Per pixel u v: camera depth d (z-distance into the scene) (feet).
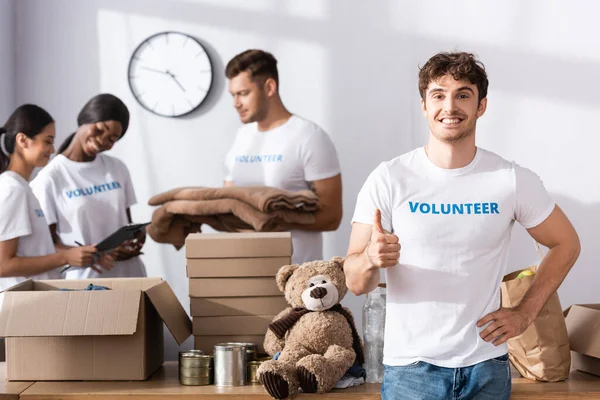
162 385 8.18
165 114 15.21
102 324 7.87
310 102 15.06
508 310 6.64
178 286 15.30
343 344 8.07
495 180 6.72
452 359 6.58
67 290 8.46
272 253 8.79
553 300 8.09
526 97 14.76
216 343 8.84
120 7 15.23
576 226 14.73
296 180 11.73
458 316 6.57
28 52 15.31
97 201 11.89
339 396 7.61
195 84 15.16
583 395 7.61
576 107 14.69
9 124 10.45
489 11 14.75
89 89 15.30
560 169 14.76
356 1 14.92
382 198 6.80
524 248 14.66
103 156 12.37
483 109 6.86
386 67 14.90
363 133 14.99
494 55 14.78
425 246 6.63
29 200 10.22
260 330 8.82
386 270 6.81
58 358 8.36
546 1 14.67
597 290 14.67
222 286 8.83
